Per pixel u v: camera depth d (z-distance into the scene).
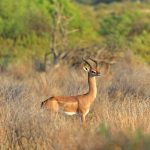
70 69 98.25
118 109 46.91
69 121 44.56
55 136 37.66
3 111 44.56
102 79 78.44
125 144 29.64
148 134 30.73
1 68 100.69
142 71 82.88
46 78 81.38
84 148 30.97
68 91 66.00
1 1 138.75
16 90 60.09
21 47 127.12
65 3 147.50
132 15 164.38
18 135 39.44
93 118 46.88
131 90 61.53
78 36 139.75
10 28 132.00
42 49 127.00
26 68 102.56
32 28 133.12
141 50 117.12
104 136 31.06
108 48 107.56
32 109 46.16
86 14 182.62
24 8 140.88
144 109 46.41
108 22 160.38
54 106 48.97
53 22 135.38
